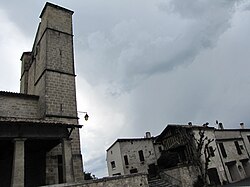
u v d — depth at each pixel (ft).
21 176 35.14
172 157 82.58
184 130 85.15
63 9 71.10
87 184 36.96
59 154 52.54
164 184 67.41
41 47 66.13
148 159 113.60
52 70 59.52
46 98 55.47
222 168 86.94
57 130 41.98
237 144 104.47
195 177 71.87
